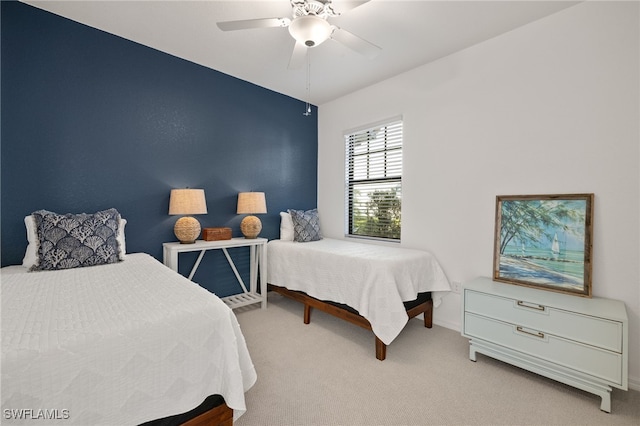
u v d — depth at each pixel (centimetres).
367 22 218
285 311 306
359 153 366
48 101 215
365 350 221
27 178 208
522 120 224
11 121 202
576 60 199
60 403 83
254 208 313
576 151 200
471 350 207
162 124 271
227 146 319
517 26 224
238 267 332
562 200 204
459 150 262
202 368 112
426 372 191
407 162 303
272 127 361
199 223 288
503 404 160
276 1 197
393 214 327
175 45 259
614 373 153
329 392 168
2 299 123
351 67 294
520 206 223
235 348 120
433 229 282
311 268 272
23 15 205
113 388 92
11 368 76
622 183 183
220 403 121
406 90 303
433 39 241
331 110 394
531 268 216
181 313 110
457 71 262
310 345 228
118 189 247
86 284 147
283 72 310
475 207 252
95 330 93
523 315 185
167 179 275
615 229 185
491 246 242
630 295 180
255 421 144
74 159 226
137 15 216
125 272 174
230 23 170
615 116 185
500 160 236
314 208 412
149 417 99
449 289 259
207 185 304
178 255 286
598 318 158
